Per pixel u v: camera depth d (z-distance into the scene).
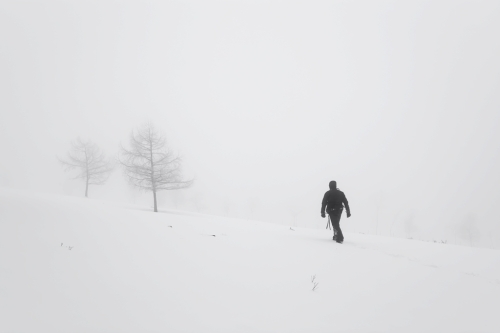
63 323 2.42
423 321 3.21
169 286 3.57
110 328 2.42
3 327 2.21
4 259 3.74
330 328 2.80
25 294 2.87
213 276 4.12
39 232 5.38
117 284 3.45
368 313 3.30
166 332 2.44
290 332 2.63
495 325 3.25
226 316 2.89
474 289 4.55
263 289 3.80
